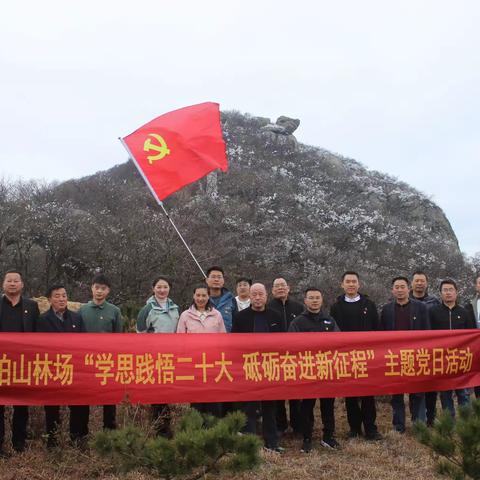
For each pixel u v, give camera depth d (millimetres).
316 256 30938
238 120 62281
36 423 6715
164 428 6590
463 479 4500
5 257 22109
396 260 35625
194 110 8344
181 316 6789
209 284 7469
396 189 51812
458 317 7477
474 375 6828
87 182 32312
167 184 7816
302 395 6449
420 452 6504
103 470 5750
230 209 31844
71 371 6145
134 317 11195
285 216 37188
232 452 4602
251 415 6680
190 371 6305
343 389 6539
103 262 21422
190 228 25219
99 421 7191
